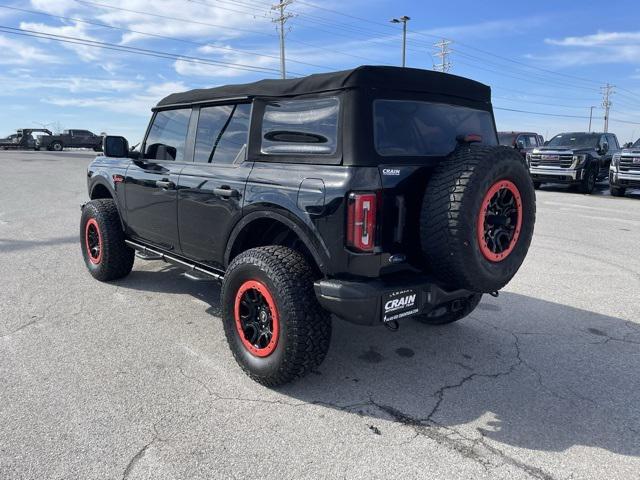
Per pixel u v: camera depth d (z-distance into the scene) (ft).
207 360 12.02
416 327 14.39
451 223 9.12
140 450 8.54
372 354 12.59
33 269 19.58
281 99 11.00
